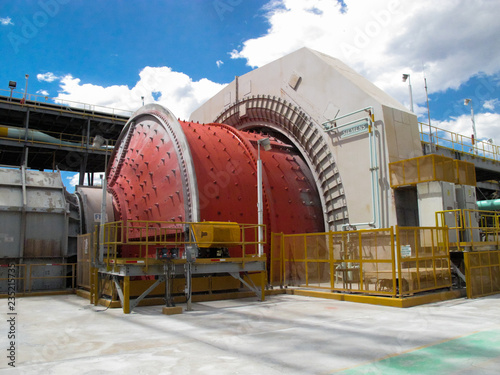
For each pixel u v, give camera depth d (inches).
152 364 223.9
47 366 220.2
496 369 209.6
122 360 232.2
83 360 232.8
